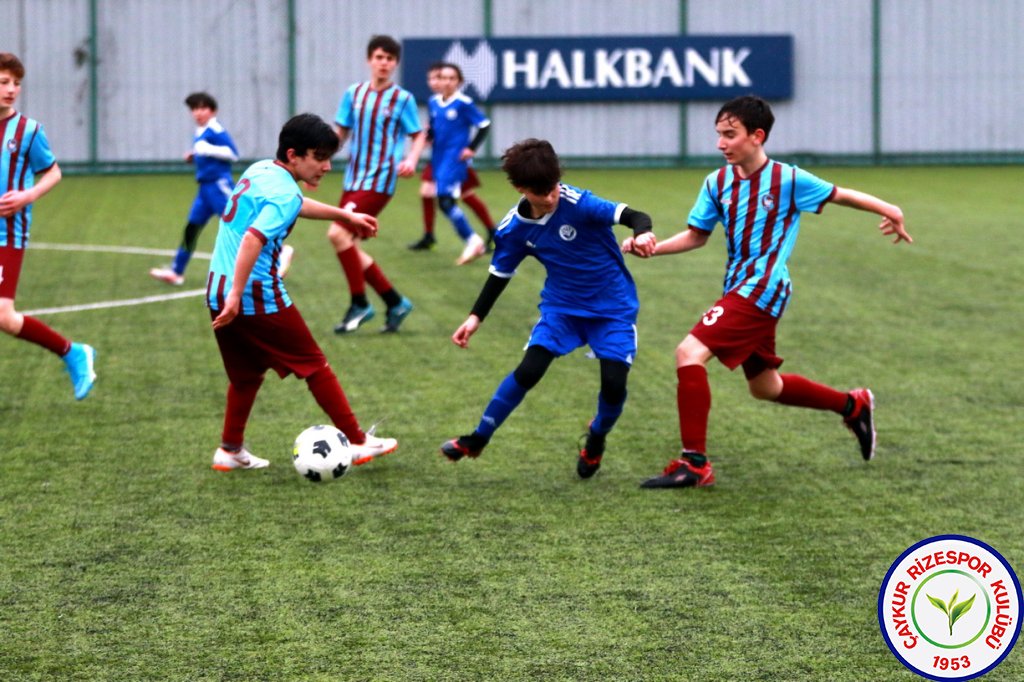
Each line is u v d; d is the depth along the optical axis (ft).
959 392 52.13
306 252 94.17
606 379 38.96
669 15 170.19
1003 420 47.67
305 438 39.83
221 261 39.65
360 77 167.32
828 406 41.60
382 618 29.30
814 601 30.22
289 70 166.09
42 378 54.44
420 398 51.11
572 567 32.50
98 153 164.86
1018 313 69.92
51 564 32.76
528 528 35.63
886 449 43.86
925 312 70.44
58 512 36.94
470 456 39.55
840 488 39.32
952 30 172.14
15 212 46.03
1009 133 174.50
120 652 27.53
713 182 39.73
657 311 70.69
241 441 41.39
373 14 166.40
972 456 42.88
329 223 112.47
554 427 46.96
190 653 27.48
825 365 57.31
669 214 116.78
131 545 34.19
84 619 29.27
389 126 67.51
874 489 39.17
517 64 167.73
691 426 39.32
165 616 29.45
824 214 120.06
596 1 169.07
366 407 49.65
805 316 69.46
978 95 173.68
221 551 33.76
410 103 67.82
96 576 31.94
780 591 30.83
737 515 36.70
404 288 78.48
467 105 89.30
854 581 31.45
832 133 173.27
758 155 38.88
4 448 43.73
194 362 57.67
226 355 40.47
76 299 73.67
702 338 39.40
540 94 168.35
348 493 39.01
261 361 40.57
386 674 26.43
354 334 64.34
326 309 71.00
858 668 26.71
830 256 91.97
